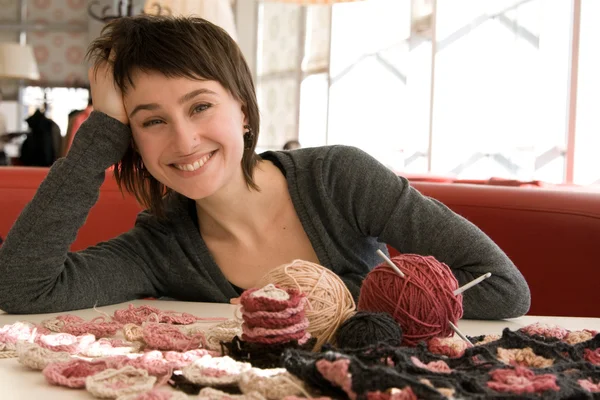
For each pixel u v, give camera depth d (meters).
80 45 8.84
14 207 1.84
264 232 1.20
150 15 1.05
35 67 6.89
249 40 7.48
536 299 1.53
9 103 8.72
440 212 1.12
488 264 1.04
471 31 4.86
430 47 5.41
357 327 0.71
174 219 1.24
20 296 1.07
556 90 4.12
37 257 1.07
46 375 0.64
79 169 1.09
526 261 1.54
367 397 0.50
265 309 0.68
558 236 1.51
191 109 1.01
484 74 4.73
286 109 7.27
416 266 0.78
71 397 0.61
